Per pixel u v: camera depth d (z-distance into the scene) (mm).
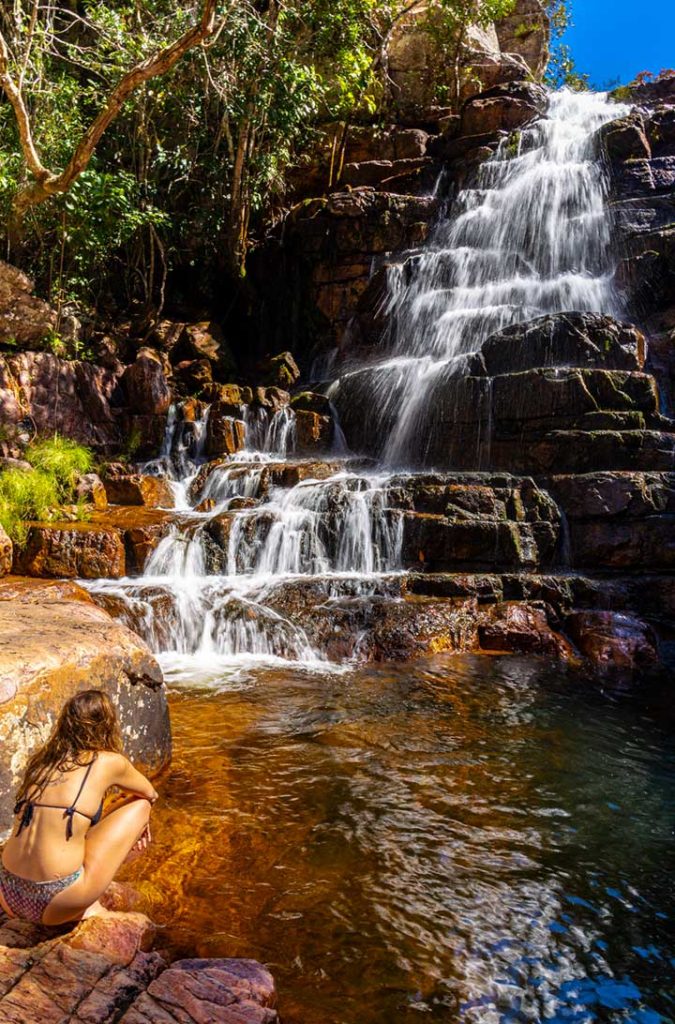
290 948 3223
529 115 18094
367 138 18953
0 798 3799
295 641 7891
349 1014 2861
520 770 5184
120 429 12914
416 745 5551
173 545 9359
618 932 3457
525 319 13641
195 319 17000
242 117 14828
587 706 6551
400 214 16734
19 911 2820
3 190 12555
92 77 16406
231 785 4781
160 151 14906
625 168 15922
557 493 9859
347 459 11664
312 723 5918
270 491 10828
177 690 6645
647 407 10680
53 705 4086
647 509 9477
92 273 15922
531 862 4020
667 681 7383
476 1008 2947
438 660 7781
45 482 10039
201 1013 2568
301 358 16859
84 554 8984
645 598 9016
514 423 10922
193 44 9977
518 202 16078
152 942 3156
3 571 8727
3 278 12445
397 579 8883
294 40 15570
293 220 17328
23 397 11867
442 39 19391
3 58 10406
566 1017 2930
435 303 14859
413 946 3289
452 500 9695
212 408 13117
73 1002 2512
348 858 3979
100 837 2936
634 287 13891
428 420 11734
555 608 8773
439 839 4223
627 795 4848
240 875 3766
